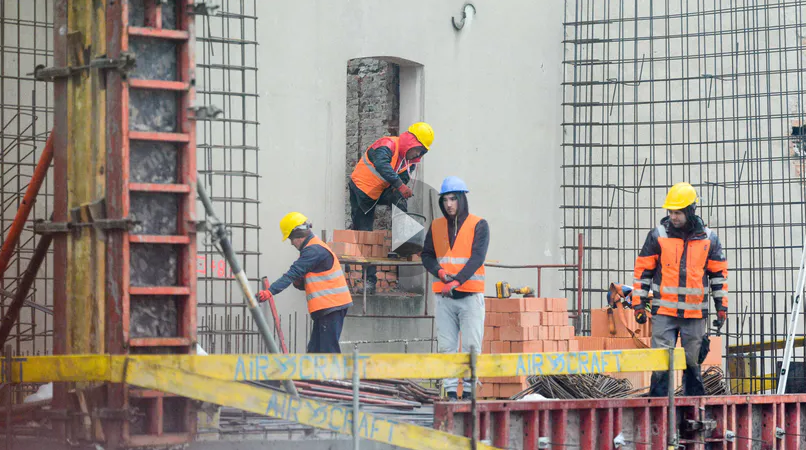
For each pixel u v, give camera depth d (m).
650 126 57.44
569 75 57.53
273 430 26.69
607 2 57.84
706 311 35.12
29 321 38.00
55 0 24.78
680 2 58.41
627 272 58.31
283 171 45.16
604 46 57.75
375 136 50.94
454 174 51.66
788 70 57.47
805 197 60.25
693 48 59.12
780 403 36.84
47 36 38.88
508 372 27.48
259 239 44.06
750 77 59.69
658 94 58.47
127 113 23.47
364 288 45.22
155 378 22.83
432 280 50.12
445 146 51.22
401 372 25.81
